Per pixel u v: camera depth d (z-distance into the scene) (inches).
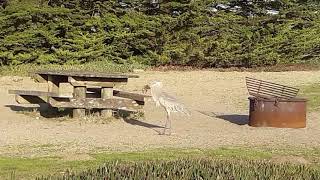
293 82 848.9
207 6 1048.2
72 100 516.7
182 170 192.9
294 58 1074.7
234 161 222.7
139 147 382.6
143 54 1069.1
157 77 916.0
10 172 290.0
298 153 370.0
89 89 571.5
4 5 1026.1
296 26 1081.4
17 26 998.4
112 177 185.8
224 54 1046.4
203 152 363.3
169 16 1047.6
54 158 333.1
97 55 1033.5
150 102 669.3
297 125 501.0
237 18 1054.4
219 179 183.0
